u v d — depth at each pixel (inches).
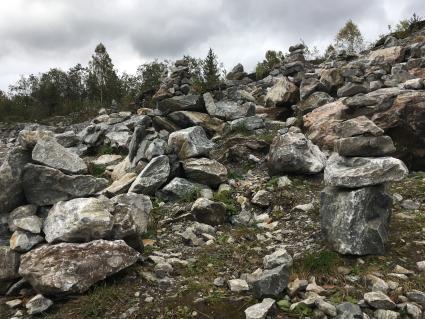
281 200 141.9
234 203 144.7
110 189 159.8
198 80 307.7
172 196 151.3
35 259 93.4
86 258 93.9
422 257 103.7
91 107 543.2
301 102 244.5
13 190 110.2
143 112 294.7
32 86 749.9
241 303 89.8
